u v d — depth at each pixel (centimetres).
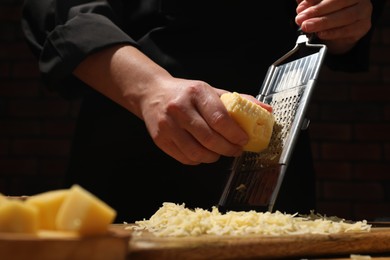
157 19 153
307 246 95
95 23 132
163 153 152
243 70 153
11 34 331
